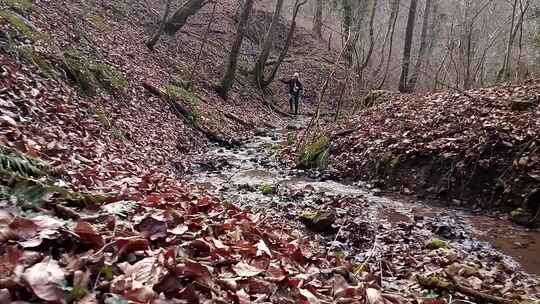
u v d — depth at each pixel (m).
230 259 3.04
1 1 9.66
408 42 19.83
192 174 9.33
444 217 7.49
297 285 2.96
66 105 7.67
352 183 9.70
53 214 2.91
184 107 13.12
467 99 10.92
